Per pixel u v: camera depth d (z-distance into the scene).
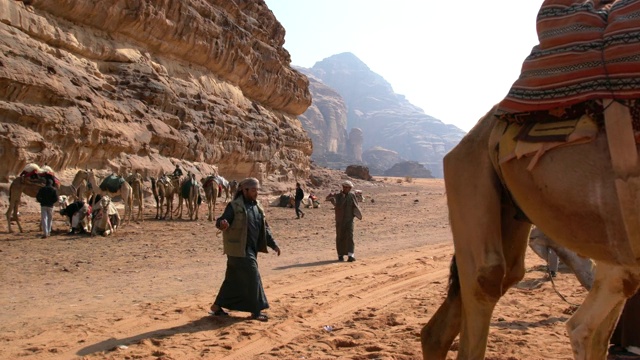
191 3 44.53
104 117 31.28
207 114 43.28
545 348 6.86
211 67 49.16
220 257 15.50
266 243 9.11
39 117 26.12
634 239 3.43
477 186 4.39
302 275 12.73
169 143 37.22
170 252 16.27
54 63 29.27
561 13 3.95
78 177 24.22
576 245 3.80
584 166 3.58
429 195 59.50
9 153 24.53
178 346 7.14
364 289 11.05
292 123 67.44
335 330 7.98
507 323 8.18
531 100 3.92
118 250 16.44
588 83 3.61
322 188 70.50
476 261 4.30
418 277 12.49
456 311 4.72
